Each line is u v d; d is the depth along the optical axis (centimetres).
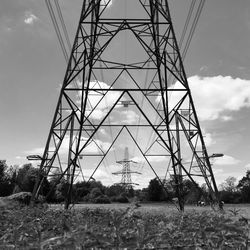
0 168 12788
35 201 3375
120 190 11300
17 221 1355
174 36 3666
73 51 3591
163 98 3684
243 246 996
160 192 12106
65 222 1140
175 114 3900
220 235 980
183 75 3619
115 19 3709
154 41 3681
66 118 3638
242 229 1014
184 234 1027
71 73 3572
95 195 9588
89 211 1695
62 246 844
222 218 1089
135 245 878
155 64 3712
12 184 12606
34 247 902
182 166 3697
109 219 1001
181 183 3925
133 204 1039
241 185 16562
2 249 1009
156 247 977
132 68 3653
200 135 3628
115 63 3631
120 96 3622
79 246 830
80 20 3650
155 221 1328
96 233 862
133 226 1001
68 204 3719
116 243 877
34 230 1122
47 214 1719
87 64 3559
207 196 3700
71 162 3669
